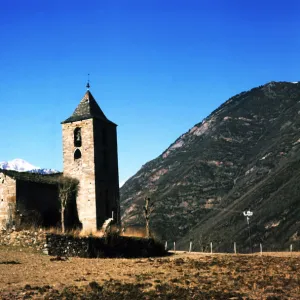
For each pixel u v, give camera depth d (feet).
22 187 143.84
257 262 100.07
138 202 441.27
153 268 87.61
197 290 64.80
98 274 77.30
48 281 68.74
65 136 172.86
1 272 75.25
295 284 70.28
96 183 164.96
